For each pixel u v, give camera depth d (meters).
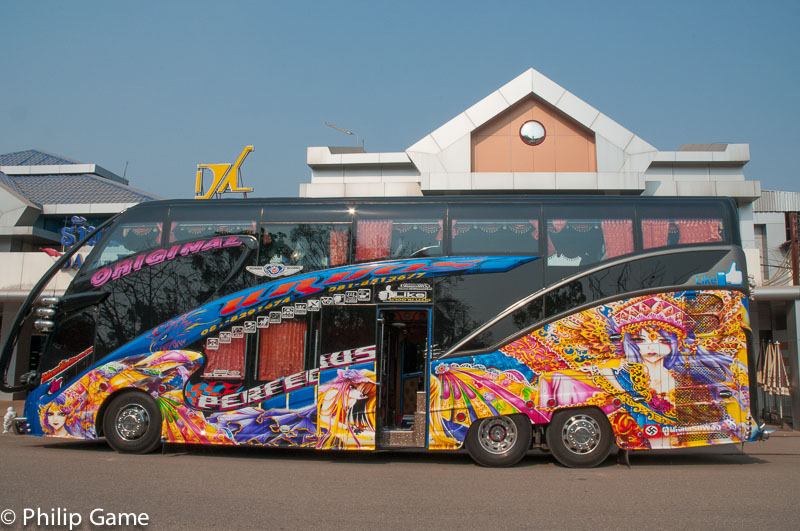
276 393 9.70
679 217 9.56
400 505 6.44
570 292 9.41
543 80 21.66
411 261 9.73
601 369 9.27
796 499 6.85
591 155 21.59
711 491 7.33
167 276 10.22
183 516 5.79
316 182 23.48
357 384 9.56
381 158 23.12
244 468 8.75
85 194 30.69
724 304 9.35
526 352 9.34
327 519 5.78
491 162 21.81
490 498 6.88
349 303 9.73
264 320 9.86
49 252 18.62
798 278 17.08
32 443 11.38
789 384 15.45
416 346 10.53
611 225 9.57
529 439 9.36
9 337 10.34
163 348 10.02
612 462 9.96
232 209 10.28
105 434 10.11
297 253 9.98
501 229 9.70
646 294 9.36
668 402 9.20
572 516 6.02
